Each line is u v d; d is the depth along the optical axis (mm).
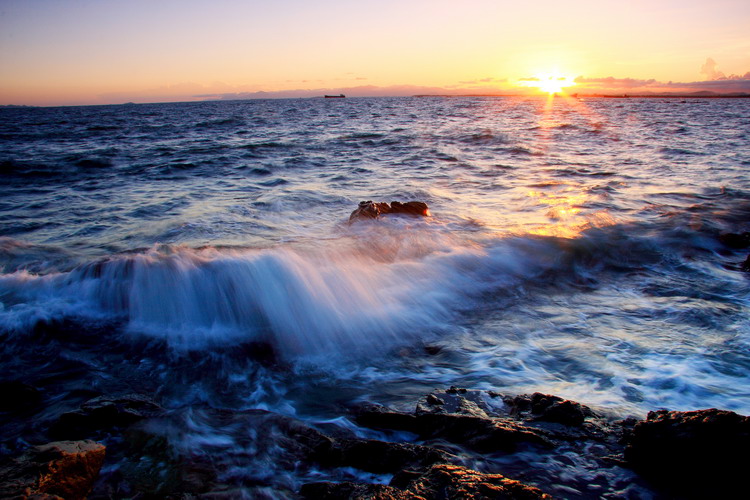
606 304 5918
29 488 2375
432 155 20625
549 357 4574
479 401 3668
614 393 3811
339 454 3057
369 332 5184
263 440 3264
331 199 11930
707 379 3984
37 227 9219
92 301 5586
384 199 11969
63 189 13367
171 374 4414
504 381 4133
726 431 2699
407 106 106938
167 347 4871
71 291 5703
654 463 2789
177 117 66188
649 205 10852
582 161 18578
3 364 4488
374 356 4754
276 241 8148
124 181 14672
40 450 2729
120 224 9438
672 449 2746
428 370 4434
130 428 3395
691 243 8109
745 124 40875
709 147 22469
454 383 4152
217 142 26844
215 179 15008
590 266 7289
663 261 7453
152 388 4168
